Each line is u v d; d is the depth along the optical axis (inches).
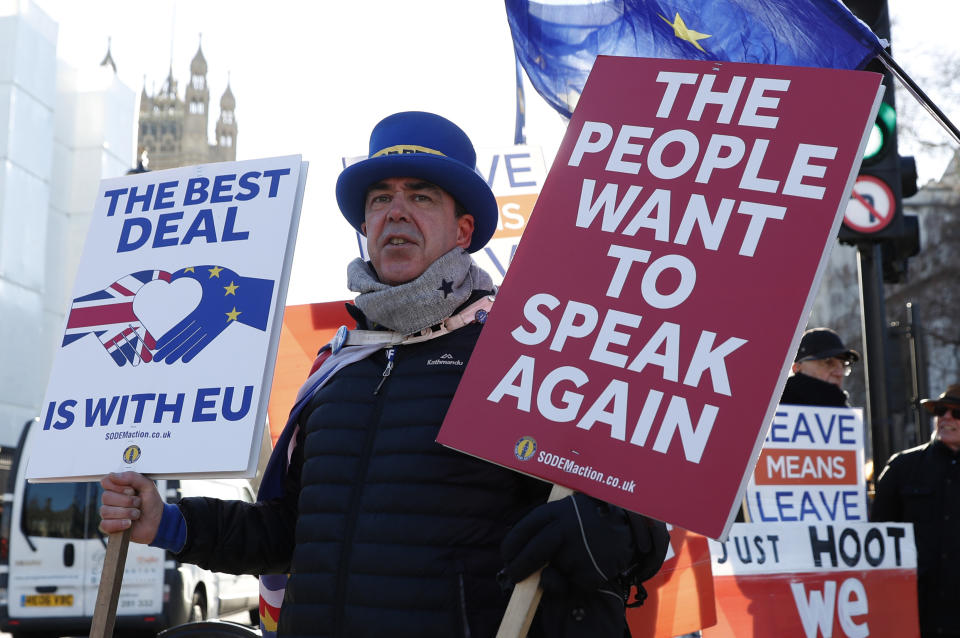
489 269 163.5
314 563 86.5
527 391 77.9
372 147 100.0
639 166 81.2
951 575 189.0
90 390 94.8
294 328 153.6
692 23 119.5
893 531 177.5
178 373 92.7
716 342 73.9
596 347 77.2
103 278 98.4
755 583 169.3
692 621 133.6
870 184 222.2
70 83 1460.4
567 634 76.1
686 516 70.9
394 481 85.1
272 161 98.2
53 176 1414.9
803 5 110.9
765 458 190.2
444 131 98.4
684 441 72.4
